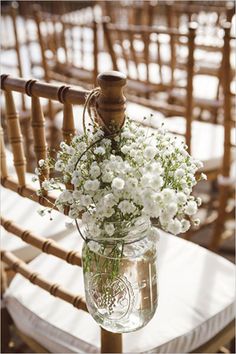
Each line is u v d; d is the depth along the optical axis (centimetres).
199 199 81
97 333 111
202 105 265
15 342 167
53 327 115
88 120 221
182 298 118
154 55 324
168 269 127
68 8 395
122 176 75
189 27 174
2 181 119
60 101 96
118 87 82
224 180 204
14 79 104
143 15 338
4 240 139
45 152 106
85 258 90
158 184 73
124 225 80
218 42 320
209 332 113
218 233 219
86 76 299
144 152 75
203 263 129
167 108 234
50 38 317
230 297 118
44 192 108
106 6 349
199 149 206
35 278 119
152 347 107
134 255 86
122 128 84
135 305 91
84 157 80
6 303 128
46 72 241
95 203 78
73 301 112
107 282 88
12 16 248
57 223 143
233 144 192
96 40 218
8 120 109
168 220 73
